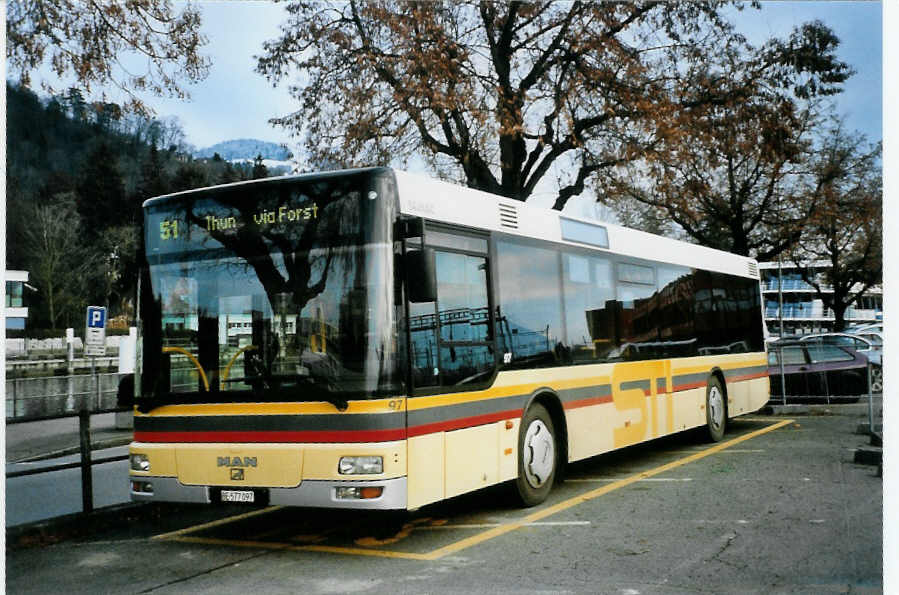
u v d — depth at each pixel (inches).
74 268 2453.2
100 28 512.4
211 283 283.9
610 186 838.5
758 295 647.1
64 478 509.4
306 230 275.1
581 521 310.7
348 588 231.5
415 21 721.0
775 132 802.8
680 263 515.5
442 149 794.2
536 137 765.9
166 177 2751.0
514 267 343.3
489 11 784.9
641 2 778.8
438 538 294.0
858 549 258.2
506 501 344.5
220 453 271.4
